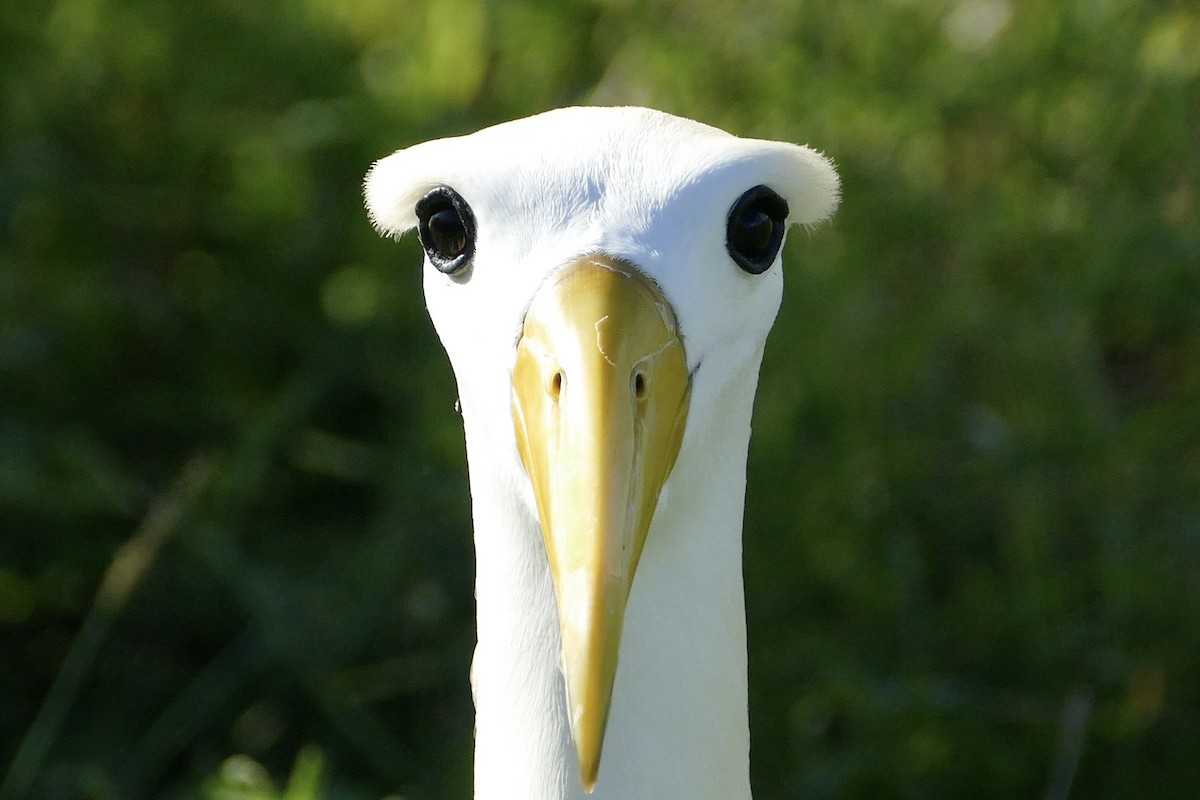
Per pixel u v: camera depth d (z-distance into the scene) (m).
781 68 10.93
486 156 4.91
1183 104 10.52
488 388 4.95
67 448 11.23
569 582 4.26
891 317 10.54
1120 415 10.54
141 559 10.31
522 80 12.40
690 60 11.28
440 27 12.29
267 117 12.58
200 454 11.66
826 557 9.95
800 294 10.22
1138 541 9.88
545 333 4.61
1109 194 10.55
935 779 9.72
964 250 10.62
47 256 12.11
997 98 10.63
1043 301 10.30
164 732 10.73
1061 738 9.63
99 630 10.23
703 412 4.82
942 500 10.31
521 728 5.09
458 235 5.07
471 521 10.63
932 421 10.34
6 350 11.38
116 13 12.23
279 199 12.15
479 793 5.29
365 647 10.84
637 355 4.55
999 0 11.75
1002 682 9.99
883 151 10.73
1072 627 9.85
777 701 10.06
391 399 11.88
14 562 11.30
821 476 10.08
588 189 4.82
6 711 11.20
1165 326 10.52
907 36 10.95
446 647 10.77
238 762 9.41
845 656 9.98
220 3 12.53
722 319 4.88
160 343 12.23
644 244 4.74
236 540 11.09
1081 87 10.68
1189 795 9.72
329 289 11.93
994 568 10.39
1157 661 9.77
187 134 12.45
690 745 5.02
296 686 10.98
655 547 4.95
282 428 11.72
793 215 5.31
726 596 5.09
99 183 12.30
